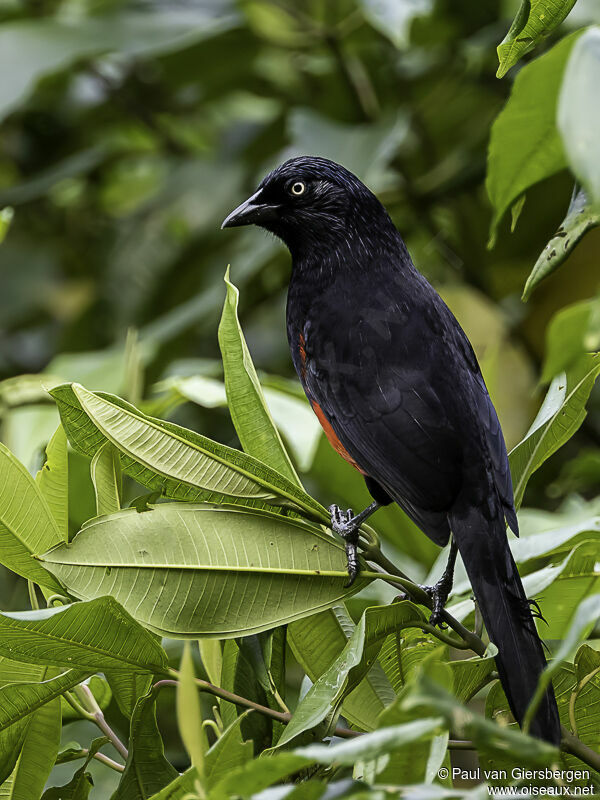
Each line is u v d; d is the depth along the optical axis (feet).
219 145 37.63
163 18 32.78
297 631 15.23
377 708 14.84
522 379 31.48
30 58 29.68
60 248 40.55
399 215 35.55
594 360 15.83
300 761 9.62
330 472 23.09
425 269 35.70
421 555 22.24
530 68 13.66
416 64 34.42
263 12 34.65
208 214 36.24
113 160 41.55
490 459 17.60
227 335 15.55
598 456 27.58
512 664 14.02
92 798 17.25
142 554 13.82
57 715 14.49
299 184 22.47
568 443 31.60
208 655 16.16
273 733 15.28
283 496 14.48
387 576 14.39
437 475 17.46
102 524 13.82
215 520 14.15
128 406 14.11
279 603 14.11
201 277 36.45
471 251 34.50
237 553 14.07
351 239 22.20
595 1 25.89
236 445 31.42
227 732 11.98
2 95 28.91
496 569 15.58
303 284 22.47
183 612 13.78
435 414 18.26
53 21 30.99
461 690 14.24
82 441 14.61
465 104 35.37
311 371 20.70
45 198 41.19
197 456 14.29
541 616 15.24
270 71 37.73
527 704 13.58
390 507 21.98
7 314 38.73
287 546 14.29
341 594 14.32
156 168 43.42
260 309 37.09
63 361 26.48
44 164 40.98
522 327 32.04
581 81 8.79
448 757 13.29
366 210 22.39
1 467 13.66
